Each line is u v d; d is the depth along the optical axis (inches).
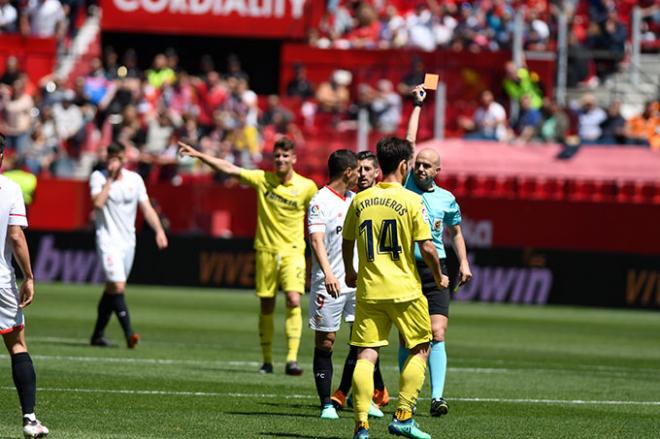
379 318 1159.6
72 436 1153.4
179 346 2105.1
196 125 4084.6
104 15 4803.2
